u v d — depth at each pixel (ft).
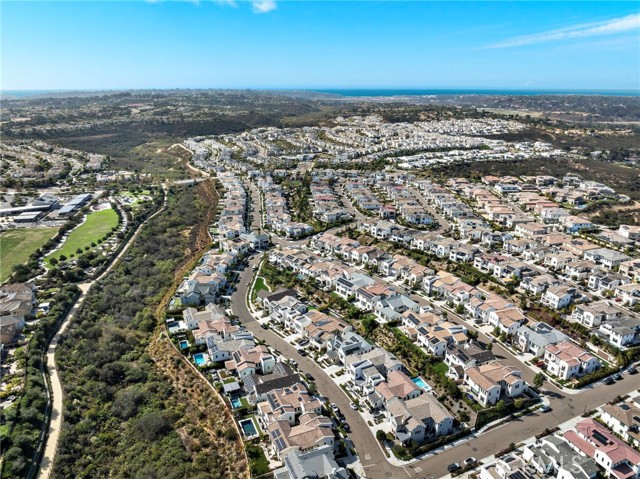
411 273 570.05
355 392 378.32
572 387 376.27
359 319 493.77
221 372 404.77
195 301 533.14
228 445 327.67
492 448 315.78
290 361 421.18
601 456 295.28
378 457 310.24
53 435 346.13
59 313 512.22
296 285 577.02
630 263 575.79
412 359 418.92
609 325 439.63
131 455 330.95
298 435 314.14
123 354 459.32
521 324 454.81
